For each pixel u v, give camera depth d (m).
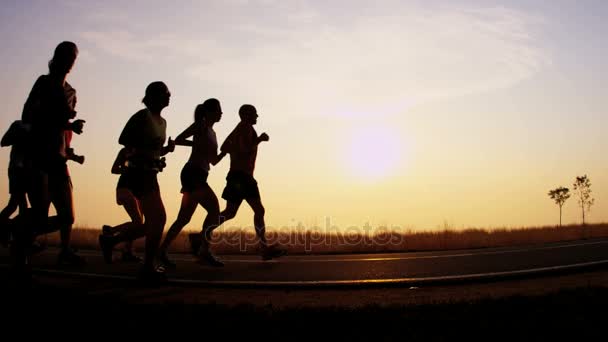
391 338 3.98
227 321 4.40
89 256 10.18
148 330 4.18
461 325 4.26
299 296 5.89
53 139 6.09
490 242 14.35
